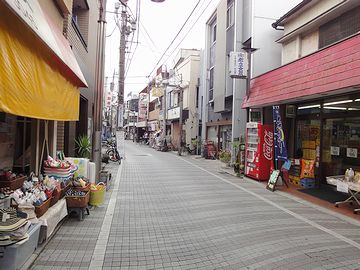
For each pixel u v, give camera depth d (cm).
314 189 1013
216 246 502
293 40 1229
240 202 829
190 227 601
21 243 340
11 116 596
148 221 636
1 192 449
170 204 791
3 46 303
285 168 1056
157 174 1342
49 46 421
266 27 1382
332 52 819
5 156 578
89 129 1318
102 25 908
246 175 1281
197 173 1412
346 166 925
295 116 1183
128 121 6975
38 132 641
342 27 966
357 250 490
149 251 477
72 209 605
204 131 2392
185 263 436
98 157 910
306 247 499
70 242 496
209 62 2345
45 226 444
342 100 911
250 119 1390
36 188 490
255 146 1221
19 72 344
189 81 2694
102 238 522
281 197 909
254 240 530
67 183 618
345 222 658
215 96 1997
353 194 760
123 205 764
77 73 634
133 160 1978
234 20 1708
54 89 497
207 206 775
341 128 946
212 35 2298
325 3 1031
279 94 1031
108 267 415
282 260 447
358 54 711
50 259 429
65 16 781
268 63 1372
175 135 3288
